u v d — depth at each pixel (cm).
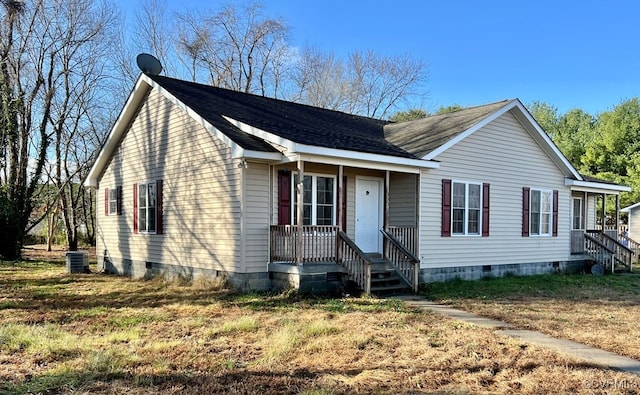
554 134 4856
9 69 2230
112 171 1728
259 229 1171
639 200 3400
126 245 1625
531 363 622
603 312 998
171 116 1407
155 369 578
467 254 1479
